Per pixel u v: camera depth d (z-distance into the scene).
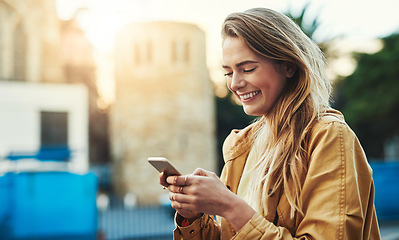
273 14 1.38
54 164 8.61
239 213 1.21
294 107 1.36
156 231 12.16
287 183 1.30
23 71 23.23
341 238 1.15
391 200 11.13
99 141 39.09
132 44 24.28
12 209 7.44
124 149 24.39
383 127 25.58
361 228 1.19
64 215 7.70
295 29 1.39
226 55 1.41
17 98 16.56
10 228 7.39
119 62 24.91
